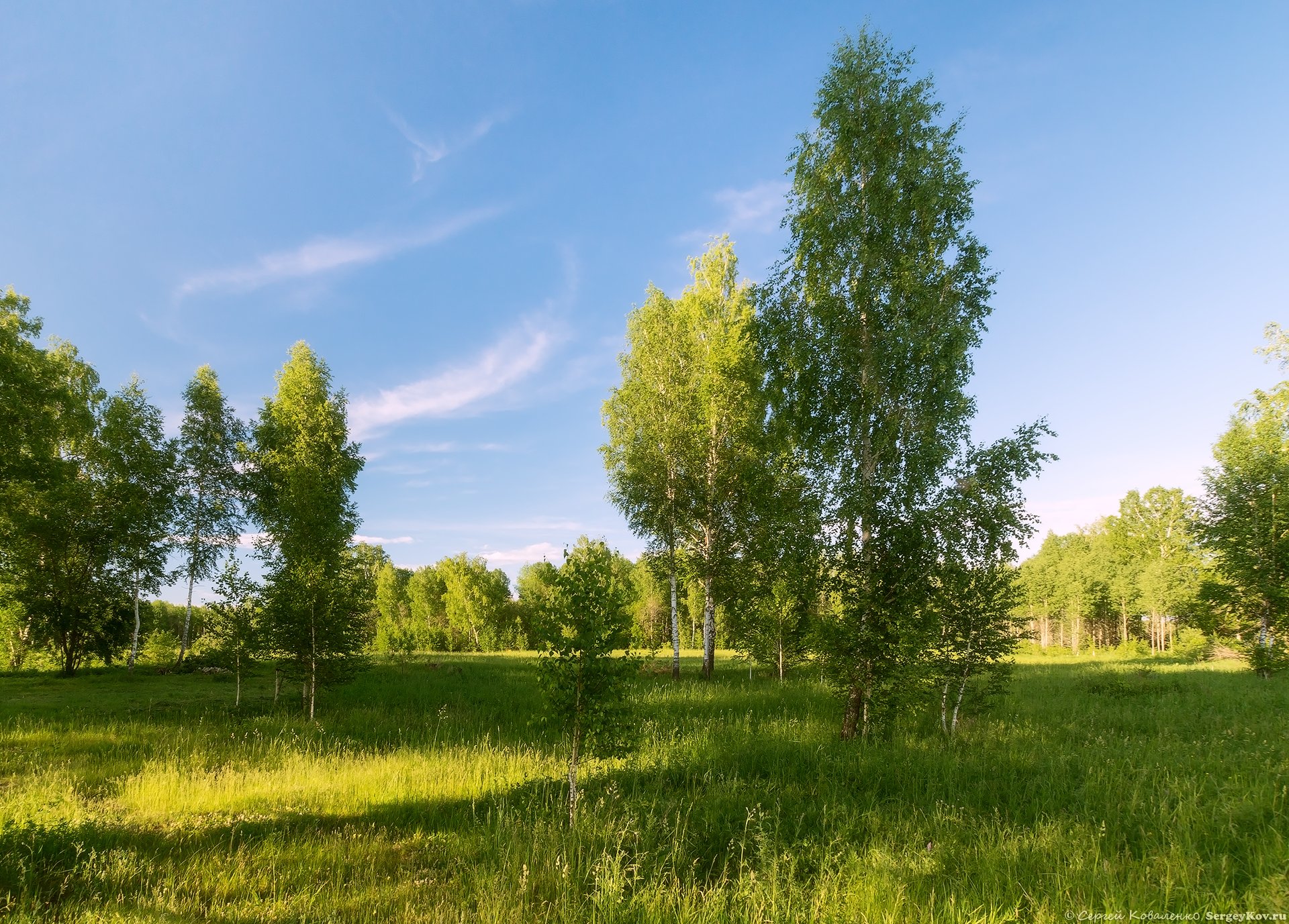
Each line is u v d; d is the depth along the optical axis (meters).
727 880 5.67
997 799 7.50
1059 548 74.81
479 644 65.25
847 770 9.20
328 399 34.50
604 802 7.76
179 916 4.88
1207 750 9.31
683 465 25.14
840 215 13.06
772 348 13.80
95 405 30.67
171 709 16.36
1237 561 22.78
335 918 5.00
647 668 27.42
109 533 27.59
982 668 12.20
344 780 9.45
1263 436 23.66
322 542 17.41
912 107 12.54
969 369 12.05
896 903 4.71
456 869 6.12
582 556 7.70
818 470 12.99
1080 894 4.69
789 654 21.19
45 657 32.31
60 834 6.45
